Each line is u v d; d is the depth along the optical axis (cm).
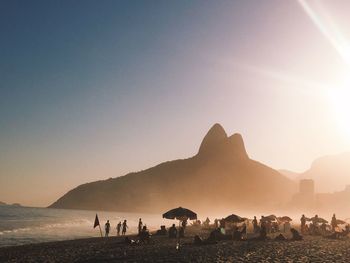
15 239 5944
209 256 2523
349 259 2452
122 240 4903
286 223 6388
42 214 17300
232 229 5103
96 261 2473
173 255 2648
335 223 5666
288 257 2461
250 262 2166
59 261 2636
